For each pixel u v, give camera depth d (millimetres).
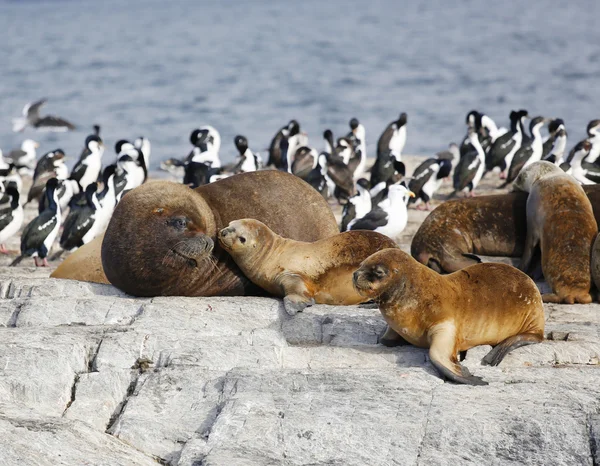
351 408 17500
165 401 18688
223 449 16422
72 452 16516
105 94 175500
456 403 17625
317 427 16906
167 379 19219
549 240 26859
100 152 58125
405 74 192000
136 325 22094
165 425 17906
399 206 39438
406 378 18766
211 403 18516
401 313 20312
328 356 20609
